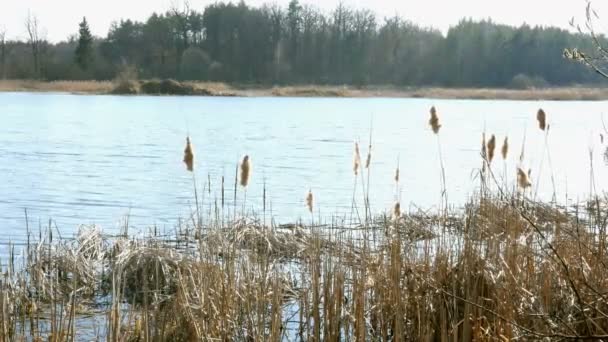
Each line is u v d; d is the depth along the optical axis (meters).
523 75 85.94
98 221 13.68
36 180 18.36
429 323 6.89
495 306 6.86
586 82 85.75
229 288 7.28
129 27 90.94
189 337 7.01
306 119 40.12
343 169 21.31
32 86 77.31
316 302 7.27
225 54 90.12
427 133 32.91
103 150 24.78
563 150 27.25
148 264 9.34
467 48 88.56
